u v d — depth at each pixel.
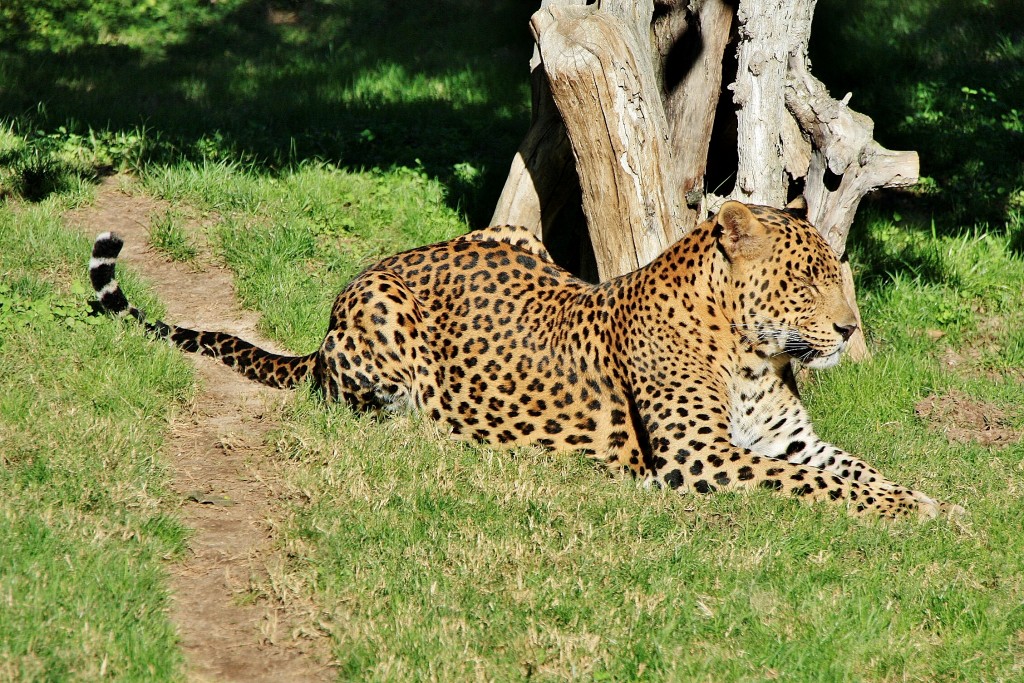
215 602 8.62
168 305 14.22
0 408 10.59
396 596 8.55
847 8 27.17
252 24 30.73
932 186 19.25
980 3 27.80
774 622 8.55
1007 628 8.66
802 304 10.28
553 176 14.38
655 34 14.95
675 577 8.97
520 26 29.67
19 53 26.91
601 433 10.91
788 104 13.06
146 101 22.94
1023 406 12.81
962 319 15.05
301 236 15.63
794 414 11.00
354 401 11.24
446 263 11.50
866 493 10.24
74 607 8.02
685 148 14.24
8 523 8.85
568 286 11.43
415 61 27.28
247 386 12.13
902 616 8.69
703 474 10.19
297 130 21.34
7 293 13.06
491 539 9.33
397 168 19.09
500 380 11.04
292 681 7.86
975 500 10.59
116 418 10.79
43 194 16.64
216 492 10.01
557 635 8.25
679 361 10.48
